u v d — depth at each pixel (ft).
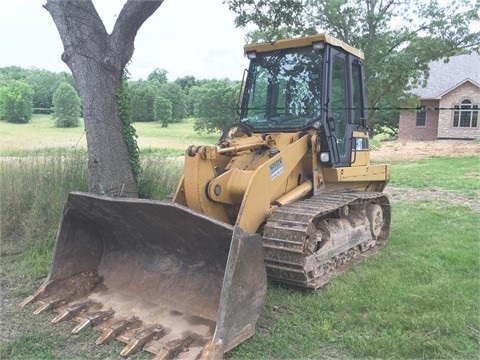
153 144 104.32
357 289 16.25
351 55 20.11
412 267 18.60
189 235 13.65
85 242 16.51
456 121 113.09
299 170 17.90
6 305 15.24
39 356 12.21
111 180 21.77
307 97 18.24
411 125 119.55
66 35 20.98
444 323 13.56
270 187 15.57
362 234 20.42
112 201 13.79
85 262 16.42
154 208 12.87
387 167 23.79
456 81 113.50
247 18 32.42
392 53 77.82
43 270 18.29
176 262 15.03
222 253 13.61
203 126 167.12
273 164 15.76
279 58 19.12
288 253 14.89
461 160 67.62
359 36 77.10
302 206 16.16
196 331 12.67
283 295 15.71
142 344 12.37
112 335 12.90
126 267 15.98
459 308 14.67
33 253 20.04
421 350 12.38
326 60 17.94
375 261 19.57
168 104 204.13
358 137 20.74
